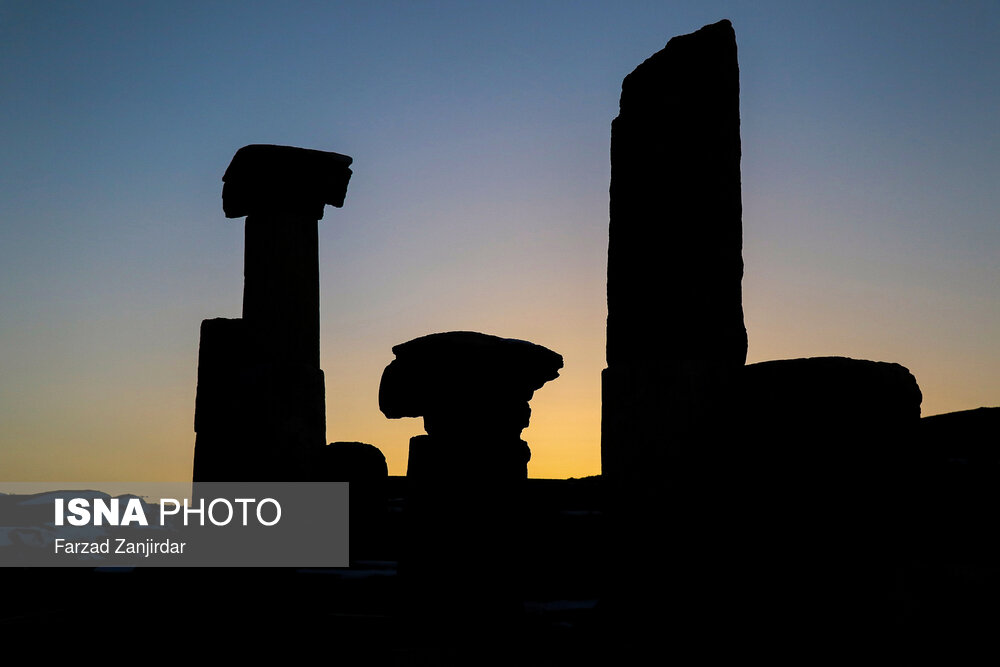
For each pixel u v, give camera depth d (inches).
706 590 306.0
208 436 435.2
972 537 303.3
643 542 322.7
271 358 444.8
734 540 306.8
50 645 348.8
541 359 353.7
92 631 357.7
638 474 328.2
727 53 343.0
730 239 336.5
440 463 344.8
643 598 316.8
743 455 313.1
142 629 355.6
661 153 340.8
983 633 264.2
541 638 332.2
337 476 486.6
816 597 284.2
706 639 292.7
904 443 298.4
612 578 327.9
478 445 343.6
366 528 484.4
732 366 325.1
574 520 436.5
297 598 387.5
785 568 292.0
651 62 348.5
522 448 352.2
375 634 343.9
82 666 330.0
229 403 435.5
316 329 461.7
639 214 342.6
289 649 339.3
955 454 362.3
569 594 411.2
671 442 323.9
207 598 372.2
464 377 342.3
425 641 332.5
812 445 296.8
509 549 342.6
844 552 286.5
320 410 455.2
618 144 352.5
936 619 269.7
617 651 299.1
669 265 334.3
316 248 466.0
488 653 317.7
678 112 340.5
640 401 330.6
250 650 339.6
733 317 332.8
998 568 279.7
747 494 308.2
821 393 298.4
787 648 279.0
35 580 441.7
